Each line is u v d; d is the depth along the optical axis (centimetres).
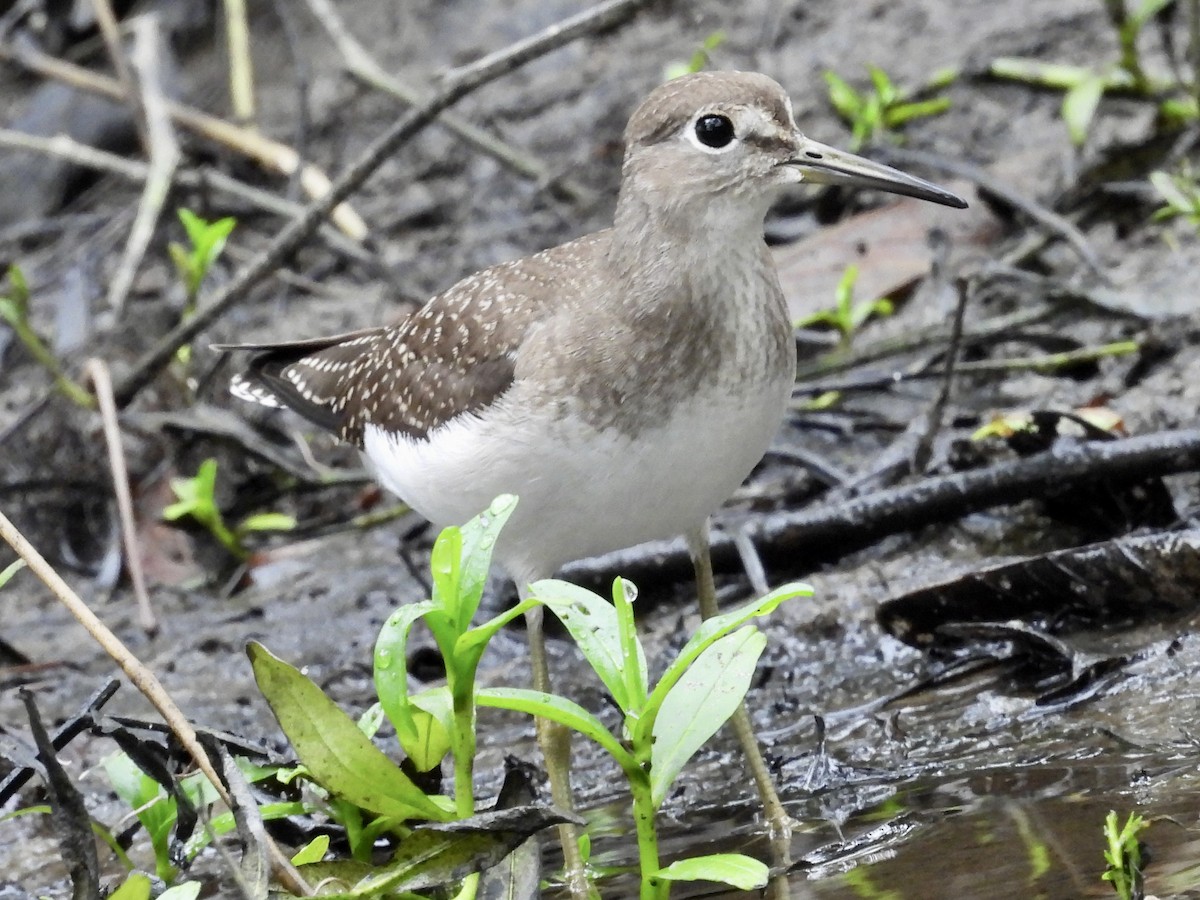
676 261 841
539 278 901
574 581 1120
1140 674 891
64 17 1862
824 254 1419
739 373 838
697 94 856
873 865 743
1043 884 686
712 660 742
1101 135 1453
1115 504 1057
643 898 721
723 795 870
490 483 870
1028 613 978
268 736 1016
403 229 1627
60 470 1409
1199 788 748
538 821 695
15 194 1764
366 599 1210
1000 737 861
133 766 829
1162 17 1500
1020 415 1102
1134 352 1217
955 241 1408
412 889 696
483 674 1077
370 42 1817
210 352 1505
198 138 1731
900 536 1116
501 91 1722
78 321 1562
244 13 1783
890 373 1297
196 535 1330
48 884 873
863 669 993
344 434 1048
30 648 1223
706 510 887
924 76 1586
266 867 686
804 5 1719
